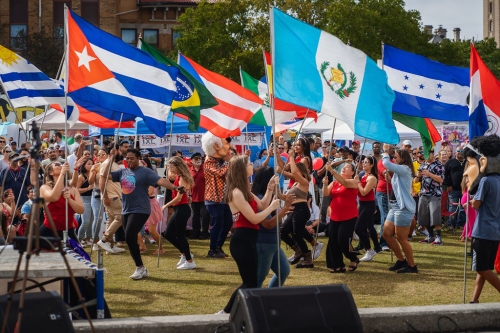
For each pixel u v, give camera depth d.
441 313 6.53
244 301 5.24
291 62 8.39
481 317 6.62
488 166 7.67
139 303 8.28
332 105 8.50
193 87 11.95
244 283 6.86
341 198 10.41
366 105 8.63
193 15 45.31
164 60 12.47
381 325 6.42
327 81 8.52
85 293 6.54
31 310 5.09
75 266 5.84
